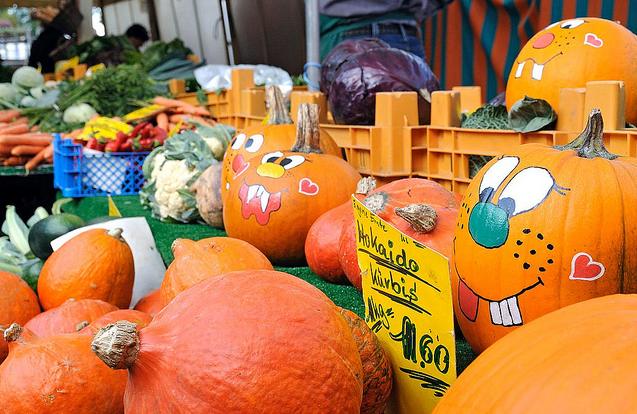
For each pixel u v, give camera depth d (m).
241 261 1.50
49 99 6.16
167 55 7.19
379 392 1.21
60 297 1.95
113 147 4.06
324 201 2.15
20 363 1.32
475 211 1.21
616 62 2.03
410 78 2.73
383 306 1.28
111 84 5.80
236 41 7.60
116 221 2.62
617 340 0.78
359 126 2.54
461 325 1.28
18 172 4.89
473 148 2.14
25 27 21.03
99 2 11.08
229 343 0.94
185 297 1.02
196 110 5.04
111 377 1.34
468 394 0.85
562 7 3.95
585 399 0.73
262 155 2.32
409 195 1.58
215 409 0.92
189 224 3.17
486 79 4.80
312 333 0.98
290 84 5.25
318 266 1.92
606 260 1.10
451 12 4.96
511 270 1.14
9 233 3.05
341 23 4.19
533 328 0.88
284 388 0.93
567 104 1.93
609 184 1.11
